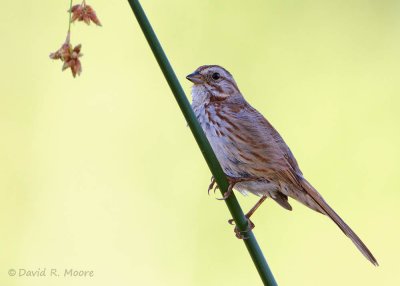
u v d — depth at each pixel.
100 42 13.18
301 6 13.55
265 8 13.29
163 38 13.00
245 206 12.15
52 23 13.14
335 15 13.61
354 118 12.95
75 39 13.09
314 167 12.68
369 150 12.78
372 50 13.48
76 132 12.52
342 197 12.52
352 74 13.16
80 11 5.57
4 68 12.83
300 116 12.88
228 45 12.98
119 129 12.65
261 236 11.98
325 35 13.42
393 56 13.40
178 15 13.11
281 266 11.82
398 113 12.89
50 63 12.89
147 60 13.02
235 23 13.09
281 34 13.26
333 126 12.89
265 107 12.84
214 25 13.09
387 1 13.77
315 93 13.02
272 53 13.11
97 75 12.98
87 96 12.84
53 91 12.78
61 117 12.65
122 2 13.34
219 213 11.80
